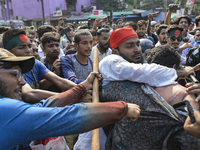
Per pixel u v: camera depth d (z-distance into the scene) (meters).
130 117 1.04
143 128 1.35
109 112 0.92
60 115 0.86
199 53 2.43
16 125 0.83
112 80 1.47
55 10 32.16
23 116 0.85
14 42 1.72
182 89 1.39
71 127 0.86
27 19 33.72
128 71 1.38
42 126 0.84
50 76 1.86
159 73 1.37
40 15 32.78
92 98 1.41
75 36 2.34
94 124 0.89
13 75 0.99
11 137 0.84
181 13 11.68
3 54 1.01
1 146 0.84
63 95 1.21
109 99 1.46
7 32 1.75
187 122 1.20
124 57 1.57
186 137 1.28
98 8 34.31
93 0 34.12
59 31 5.75
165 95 1.40
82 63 2.38
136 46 1.55
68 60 2.33
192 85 1.37
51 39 2.31
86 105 0.91
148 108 1.35
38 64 1.89
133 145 1.39
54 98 1.17
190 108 1.18
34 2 32.62
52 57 2.38
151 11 26.94
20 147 1.26
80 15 31.92
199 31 3.59
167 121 1.32
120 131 1.41
